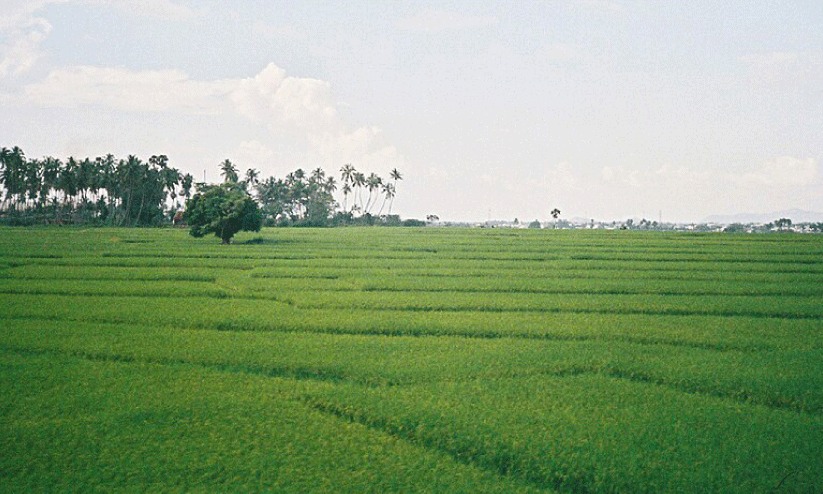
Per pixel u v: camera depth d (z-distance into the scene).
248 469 15.12
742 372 22.86
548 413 18.77
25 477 14.75
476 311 35.47
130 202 143.00
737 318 33.44
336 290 41.97
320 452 16.08
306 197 177.12
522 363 24.08
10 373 22.58
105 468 15.16
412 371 22.97
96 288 41.34
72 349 25.91
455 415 18.44
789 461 15.45
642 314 34.78
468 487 14.30
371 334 30.00
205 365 24.36
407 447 16.50
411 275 49.69
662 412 18.94
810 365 23.88
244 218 77.06
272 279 46.62
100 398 20.00
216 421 18.12
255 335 29.02
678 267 55.22
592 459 15.58
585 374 22.92
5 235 90.44
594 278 48.31
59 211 150.25
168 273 48.25
